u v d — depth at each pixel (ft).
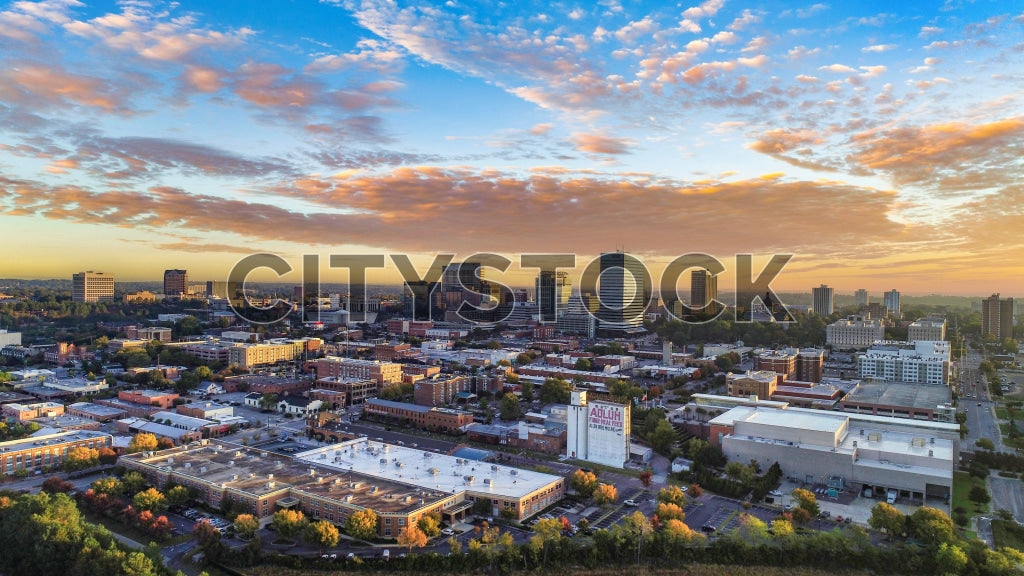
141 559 646.33
